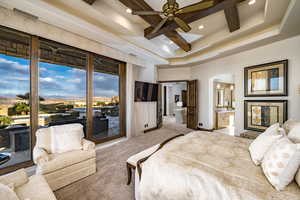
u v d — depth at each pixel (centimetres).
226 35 317
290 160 94
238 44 319
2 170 206
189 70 542
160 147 183
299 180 92
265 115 311
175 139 217
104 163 247
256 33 289
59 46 273
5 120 220
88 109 326
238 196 91
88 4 212
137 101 452
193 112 517
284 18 214
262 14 252
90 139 332
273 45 297
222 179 104
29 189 116
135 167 168
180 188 113
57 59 276
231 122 593
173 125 614
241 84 362
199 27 318
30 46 235
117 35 303
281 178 94
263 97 314
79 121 314
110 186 182
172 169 123
